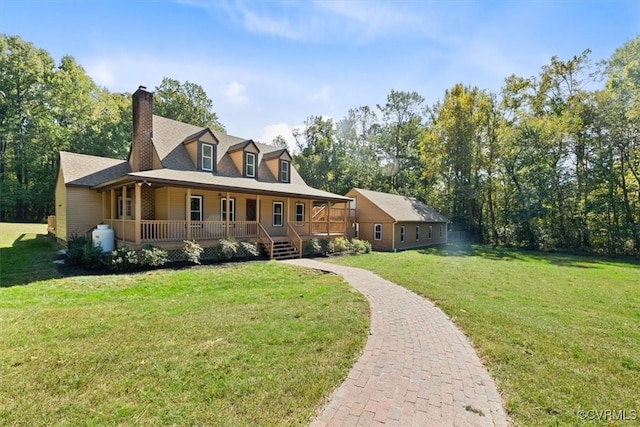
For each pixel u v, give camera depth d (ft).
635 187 70.44
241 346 13.74
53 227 55.26
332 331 15.74
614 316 20.06
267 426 8.66
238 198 50.62
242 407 9.47
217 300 21.21
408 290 26.14
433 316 19.19
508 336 15.85
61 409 9.27
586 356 13.60
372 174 120.37
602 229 72.59
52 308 18.92
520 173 87.61
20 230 62.34
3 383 10.53
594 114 71.41
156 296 22.38
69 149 89.61
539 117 85.71
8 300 20.57
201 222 40.42
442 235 96.43
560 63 84.48
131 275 28.96
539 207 77.92
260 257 44.47
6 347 13.30
